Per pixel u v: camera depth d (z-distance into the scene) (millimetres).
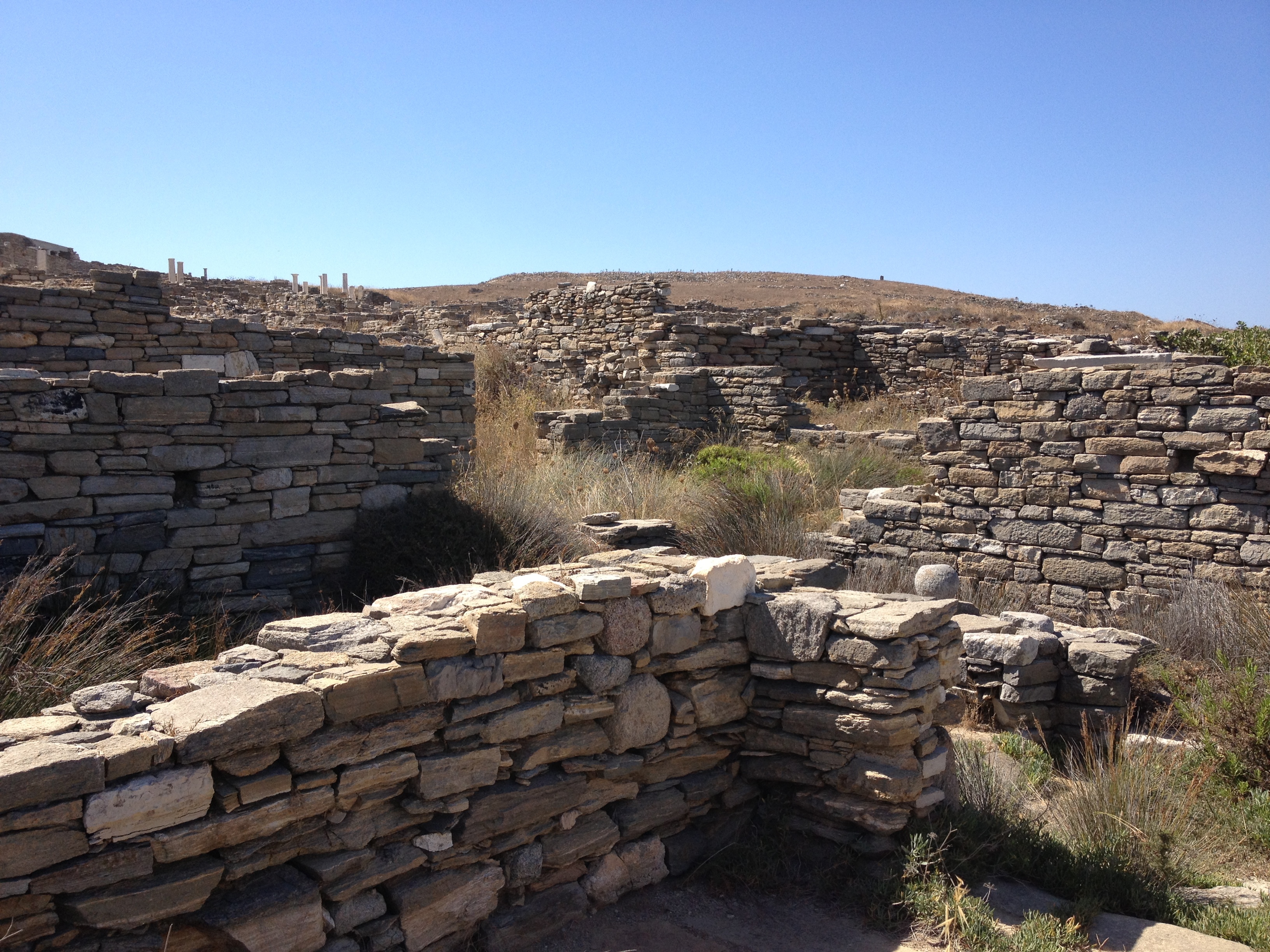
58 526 6742
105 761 2857
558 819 4176
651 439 16109
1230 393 8703
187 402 7238
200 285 28469
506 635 3953
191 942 3104
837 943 4145
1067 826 5301
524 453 14711
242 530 7566
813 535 11359
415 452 8641
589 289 22047
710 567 4820
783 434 17828
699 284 70188
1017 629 7418
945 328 23219
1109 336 22750
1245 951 3996
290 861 3395
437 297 62094
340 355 13180
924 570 8398
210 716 3125
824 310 46312
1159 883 4668
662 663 4617
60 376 7203
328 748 3389
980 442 10406
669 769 4676
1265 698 6023
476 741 3881
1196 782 5414
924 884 4391
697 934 4184
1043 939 4004
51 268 24891
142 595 7020
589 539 9812
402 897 3611
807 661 4750
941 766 4754
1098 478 9555
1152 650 7906
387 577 7883
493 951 3898
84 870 2826
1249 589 8531
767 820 4957
